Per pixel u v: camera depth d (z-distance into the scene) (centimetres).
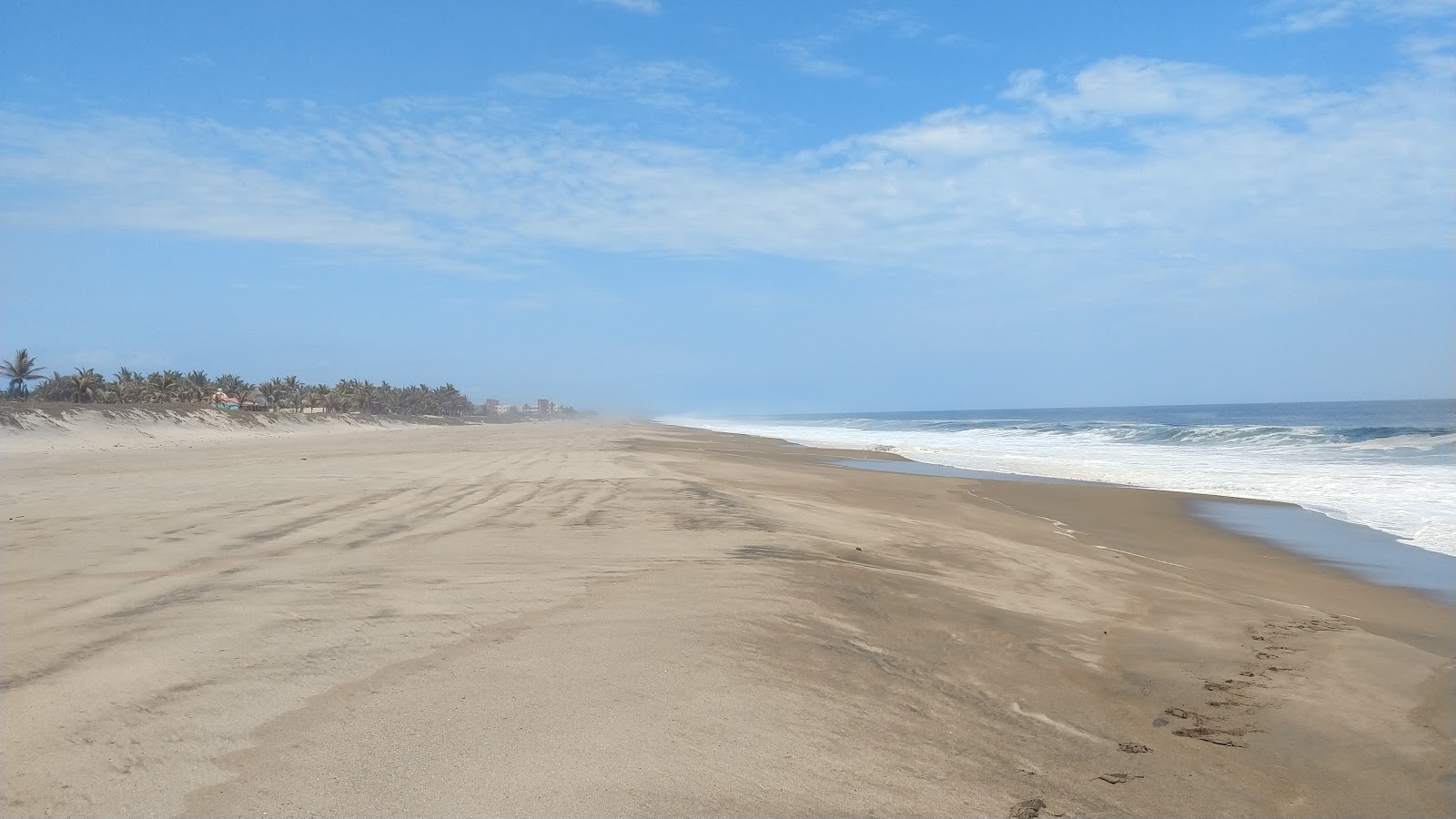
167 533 1058
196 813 361
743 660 602
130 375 8900
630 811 383
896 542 1211
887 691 572
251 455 3095
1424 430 4000
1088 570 1109
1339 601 985
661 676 557
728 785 416
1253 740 535
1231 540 1418
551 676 546
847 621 738
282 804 371
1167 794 450
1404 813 445
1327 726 560
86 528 1097
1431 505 1770
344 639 603
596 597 758
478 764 418
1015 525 1530
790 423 12462
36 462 2752
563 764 423
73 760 401
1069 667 666
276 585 763
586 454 3056
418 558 917
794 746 467
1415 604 968
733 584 833
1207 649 736
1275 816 435
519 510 1354
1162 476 2448
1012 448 4103
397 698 496
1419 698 618
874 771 448
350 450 3478
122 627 616
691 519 1283
